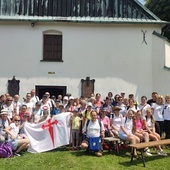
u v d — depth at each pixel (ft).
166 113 37.47
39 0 56.13
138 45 55.42
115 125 35.50
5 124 32.78
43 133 34.73
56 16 55.47
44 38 55.62
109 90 54.85
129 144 32.58
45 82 54.54
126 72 55.11
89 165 28.94
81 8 56.18
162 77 54.34
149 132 35.09
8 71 54.29
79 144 35.29
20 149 32.91
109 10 56.34
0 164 28.78
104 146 34.88
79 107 38.04
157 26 55.77
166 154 33.12
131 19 55.67
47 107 36.73
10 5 55.77
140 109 38.55
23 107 35.81
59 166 28.58
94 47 55.21
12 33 54.70
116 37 55.42
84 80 54.65
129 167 28.91
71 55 55.06
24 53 54.65
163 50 54.44
